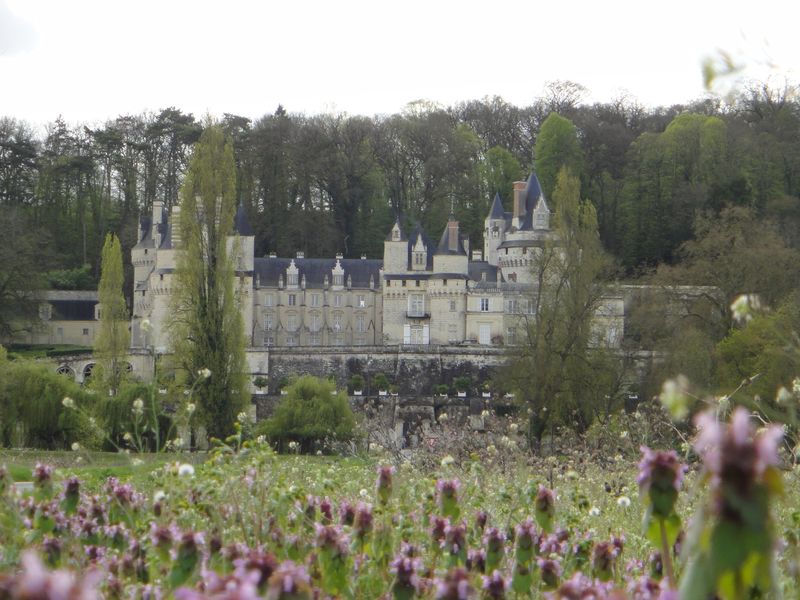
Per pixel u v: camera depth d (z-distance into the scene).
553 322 130.50
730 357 114.94
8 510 22.02
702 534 10.07
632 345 152.75
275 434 137.50
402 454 64.19
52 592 8.28
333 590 17.97
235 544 19.08
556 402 121.25
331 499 28.27
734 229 157.38
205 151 138.50
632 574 21.16
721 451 10.03
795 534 20.14
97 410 126.75
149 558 20.06
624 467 45.34
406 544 20.94
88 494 26.23
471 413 186.75
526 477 36.16
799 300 129.12
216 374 128.12
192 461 30.78
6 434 132.00
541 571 19.59
